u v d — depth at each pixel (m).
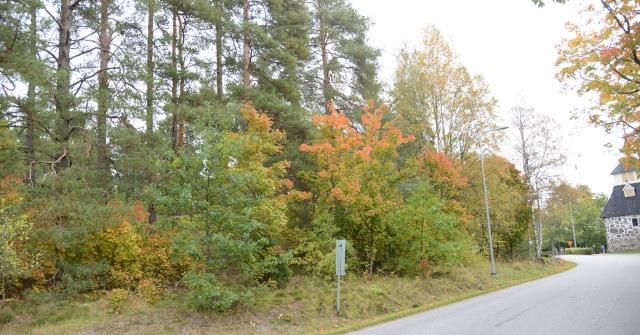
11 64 13.22
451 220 22.88
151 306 14.34
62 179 14.78
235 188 14.69
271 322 14.02
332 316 15.19
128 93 18.23
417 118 28.16
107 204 15.86
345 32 30.52
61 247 14.23
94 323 12.49
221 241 13.55
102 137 18.16
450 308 16.28
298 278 19.91
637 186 60.25
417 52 28.97
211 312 13.84
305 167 23.56
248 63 25.09
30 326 12.20
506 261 34.84
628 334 9.97
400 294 18.47
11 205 12.91
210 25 24.27
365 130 25.06
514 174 36.47
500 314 13.73
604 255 52.06
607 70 15.39
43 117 15.59
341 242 15.81
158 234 18.33
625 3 13.88
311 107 30.52
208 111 17.52
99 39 20.75
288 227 22.98
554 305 14.87
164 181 17.81
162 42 21.42
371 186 21.97
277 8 25.80
